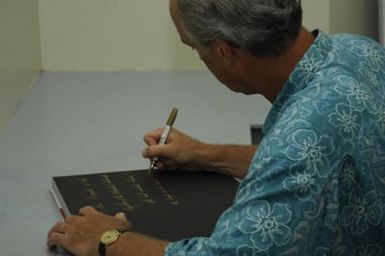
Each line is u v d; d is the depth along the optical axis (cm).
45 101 212
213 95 219
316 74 105
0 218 134
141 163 162
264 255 94
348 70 106
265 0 100
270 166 95
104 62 248
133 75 244
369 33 257
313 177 94
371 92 105
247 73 110
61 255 120
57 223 126
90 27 244
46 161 164
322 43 107
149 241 112
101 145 175
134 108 206
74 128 188
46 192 147
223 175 152
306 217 94
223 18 102
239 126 190
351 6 252
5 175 155
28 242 125
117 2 241
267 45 103
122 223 121
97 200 135
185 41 112
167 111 203
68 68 248
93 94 220
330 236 99
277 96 108
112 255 113
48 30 242
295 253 95
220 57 109
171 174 151
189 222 126
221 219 98
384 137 101
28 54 222
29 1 225
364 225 102
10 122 192
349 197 100
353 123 98
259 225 94
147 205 133
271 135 98
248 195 96
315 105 98
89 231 118
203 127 189
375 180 101
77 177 147
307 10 249
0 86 182
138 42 246
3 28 187
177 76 242
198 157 151
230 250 94
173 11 110
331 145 96
